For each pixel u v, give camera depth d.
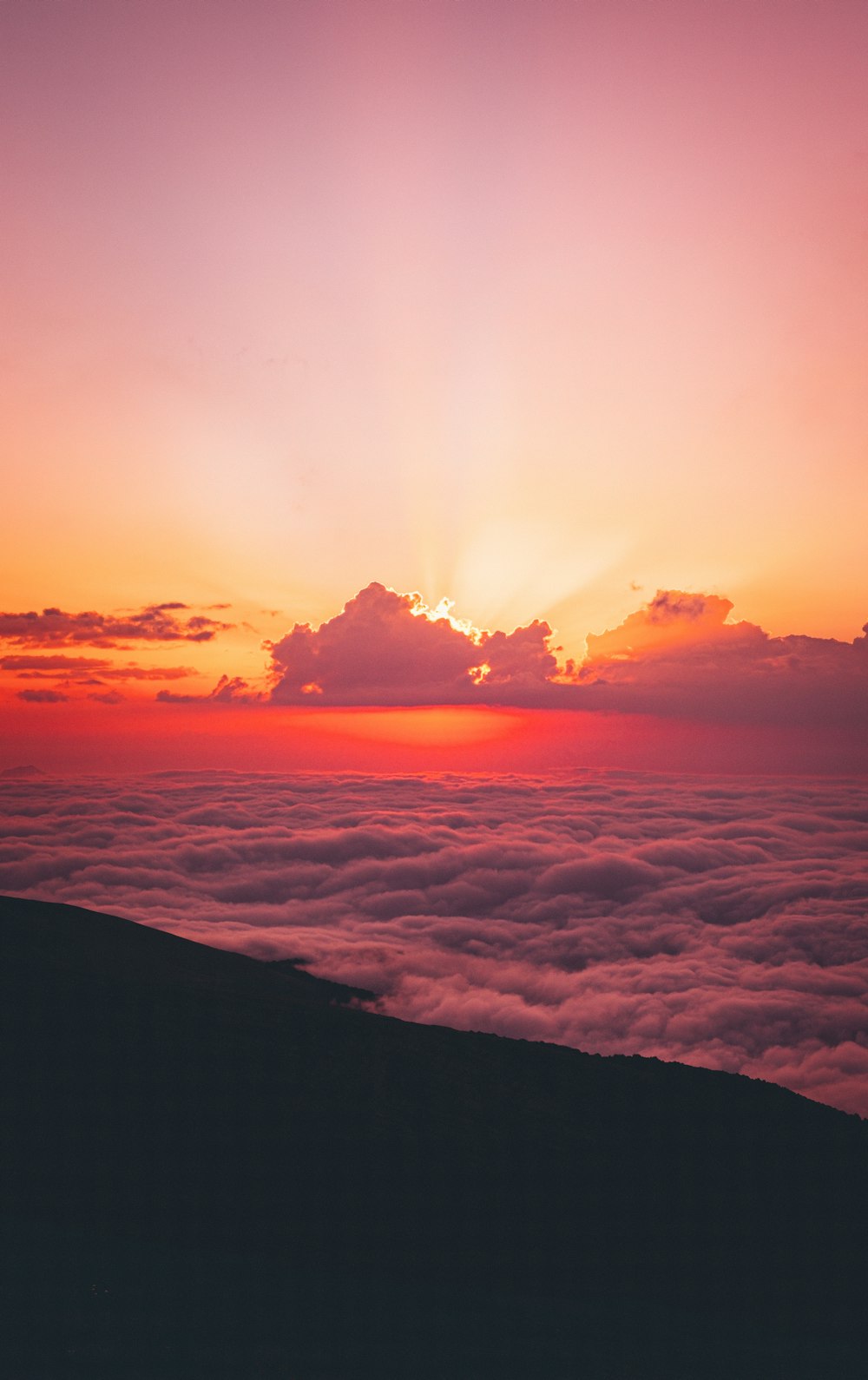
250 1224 20.81
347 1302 18.83
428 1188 24.39
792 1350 20.50
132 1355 15.44
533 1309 20.17
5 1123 22.16
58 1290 16.73
